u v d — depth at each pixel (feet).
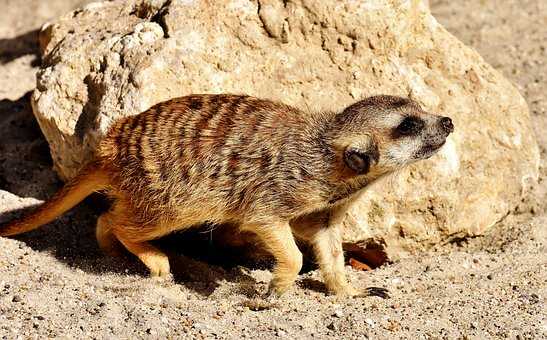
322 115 19.92
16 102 29.07
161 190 19.76
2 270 19.35
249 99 20.26
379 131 19.07
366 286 20.38
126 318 17.25
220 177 19.56
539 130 27.53
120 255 21.36
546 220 23.36
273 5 22.67
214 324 17.25
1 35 37.60
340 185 19.39
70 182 20.43
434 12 37.60
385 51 22.74
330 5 22.63
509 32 35.17
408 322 17.76
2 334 16.31
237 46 22.36
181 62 21.79
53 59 22.75
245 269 21.76
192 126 19.76
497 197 22.54
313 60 22.52
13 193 23.80
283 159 19.35
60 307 17.57
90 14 24.27
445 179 21.76
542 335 17.37
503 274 20.61
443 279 20.61
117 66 21.88
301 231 20.36
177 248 22.72
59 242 21.94
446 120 19.19
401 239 21.86
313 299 19.58
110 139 20.16
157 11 23.20
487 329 17.57
